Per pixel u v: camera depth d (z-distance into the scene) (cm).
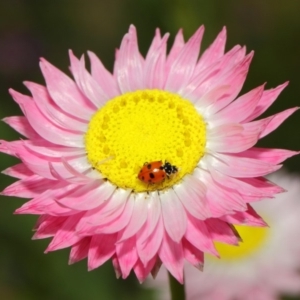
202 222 18
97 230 18
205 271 22
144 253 18
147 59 20
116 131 19
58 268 24
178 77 20
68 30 31
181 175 19
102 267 24
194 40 20
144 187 19
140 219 18
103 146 19
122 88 20
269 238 23
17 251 24
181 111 19
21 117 19
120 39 31
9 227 24
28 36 30
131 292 24
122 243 18
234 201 18
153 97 19
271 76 27
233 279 22
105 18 31
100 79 20
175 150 19
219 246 22
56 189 19
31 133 19
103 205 19
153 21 27
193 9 25
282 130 26
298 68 27
